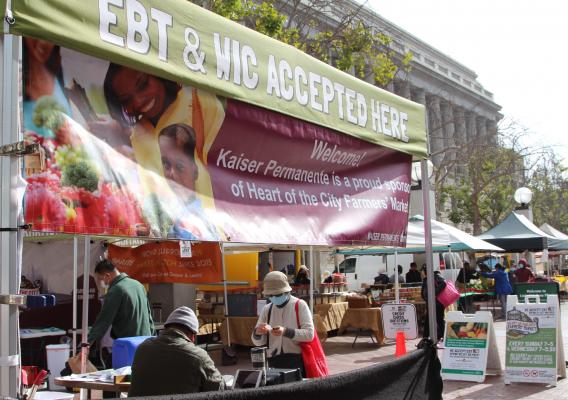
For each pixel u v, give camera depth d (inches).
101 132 123.3
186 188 140.5
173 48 135.6
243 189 157.0
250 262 603.2
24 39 111.7
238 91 152.6
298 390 119.6
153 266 394.3
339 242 183.6
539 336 382.9
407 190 222.7
